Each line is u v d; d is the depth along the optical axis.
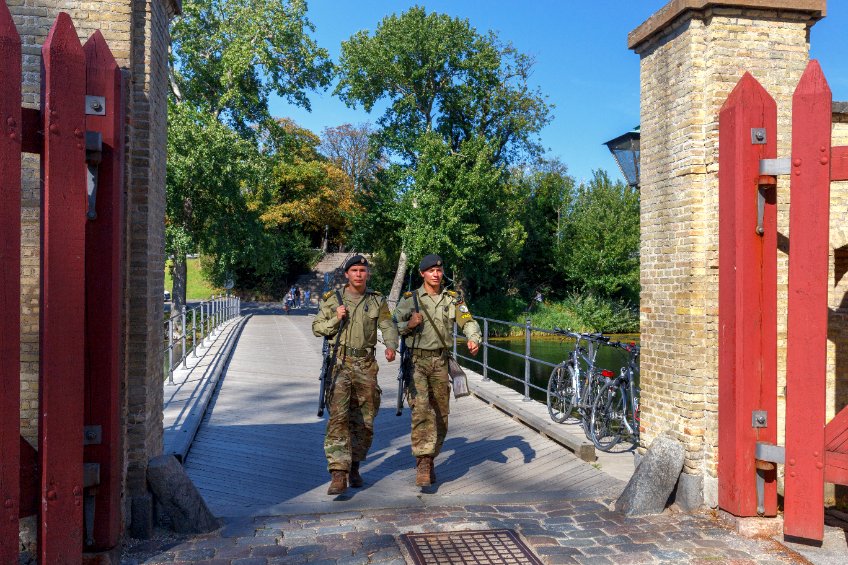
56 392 3.30
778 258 4.91
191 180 28.55
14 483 3.05
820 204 3.93
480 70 39.38
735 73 4.85
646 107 5.57
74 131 3.32
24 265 3.91
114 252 3.67
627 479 5.86
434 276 5.65
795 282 4.02
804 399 4.02
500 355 27.47
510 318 41.22
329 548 4.08
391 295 41.97
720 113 4.50
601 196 44.66
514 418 8.53
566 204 47.25
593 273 43.53
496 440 7.43
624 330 42.09
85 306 3.63
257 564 3.83
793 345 4.03
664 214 5.27
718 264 4.62
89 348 3.64
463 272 39.47
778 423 4.93
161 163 4.79
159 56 4.64
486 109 40.97
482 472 6.14
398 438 7.56
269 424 8.28
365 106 41.22
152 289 4.44
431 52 38.19
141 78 4.23
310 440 7.48
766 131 4.27
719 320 4.53
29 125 3.23
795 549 4.07
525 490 5.57
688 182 4.92
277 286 57.03
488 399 9.62
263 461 6.50
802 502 4.04
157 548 4.08
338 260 59.53
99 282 3.64
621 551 4.04
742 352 4.32
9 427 3.03
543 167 59.59
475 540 4.21
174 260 30.08
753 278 4.30
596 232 43.44
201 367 12.66
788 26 4.93
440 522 4.57
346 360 5.36
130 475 4.25
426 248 35.72
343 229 61.28
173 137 27.78
